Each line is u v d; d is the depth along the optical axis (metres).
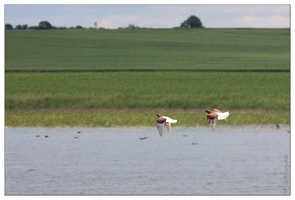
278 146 56.81
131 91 108.00
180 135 63.97
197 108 89.38
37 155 52.16
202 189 41.44
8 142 58.75
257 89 109.75
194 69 138.12
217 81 119.56
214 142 59.31
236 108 88.94
